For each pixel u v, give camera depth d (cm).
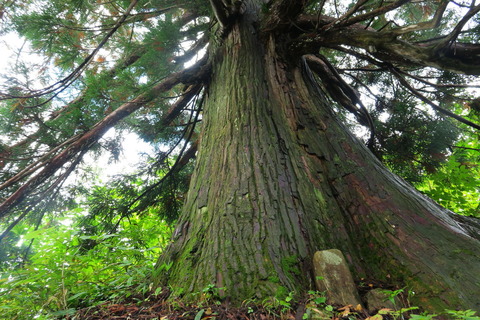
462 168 462
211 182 254
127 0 381
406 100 519
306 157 267
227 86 349
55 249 205
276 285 166
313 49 354
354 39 310
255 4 451
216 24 445
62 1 332
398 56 284
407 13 459
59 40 364
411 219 213
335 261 172
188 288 177
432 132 480
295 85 346
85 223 508
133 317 151
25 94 350
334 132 294
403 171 543
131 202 557
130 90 368
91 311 166
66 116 368
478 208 485
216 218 219
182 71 404
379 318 120
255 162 254
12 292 174
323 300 142
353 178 250
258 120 294
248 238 198
